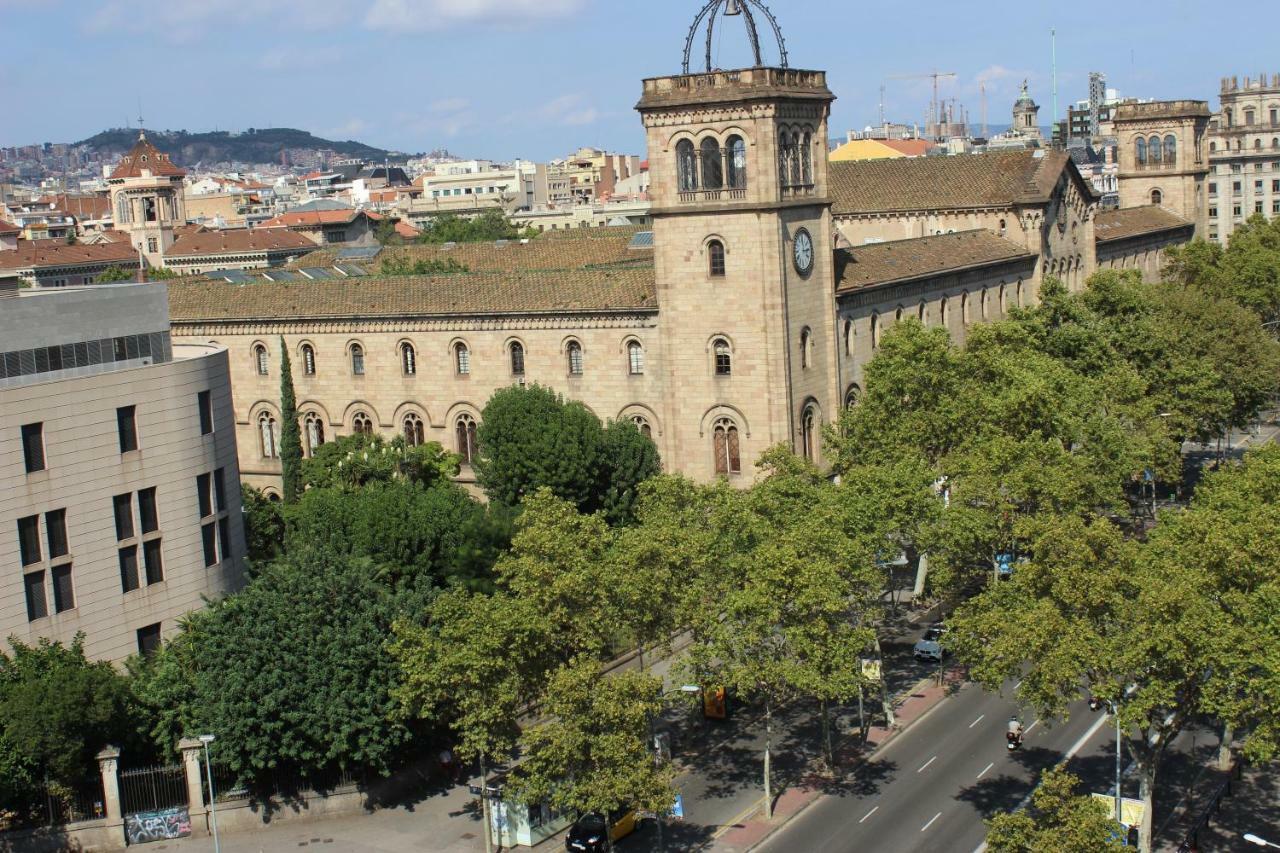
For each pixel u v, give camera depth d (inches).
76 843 2647.6
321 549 3053.6
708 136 4040.4
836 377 4347.9
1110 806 2241.6
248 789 2763.3
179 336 5039.4
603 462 4030.5
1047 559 2501.2
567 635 2726.4
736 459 4190.5
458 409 4616.1
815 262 4249.5
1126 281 4977.9
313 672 2709.2
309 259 6304.1
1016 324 4436.5
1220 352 4815.5
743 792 2847.0
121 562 3006.9
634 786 2417.6
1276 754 2751.0
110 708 2618.1
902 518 3238.2
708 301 4133.9
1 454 2773.1
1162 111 7416.3
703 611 2817.4
